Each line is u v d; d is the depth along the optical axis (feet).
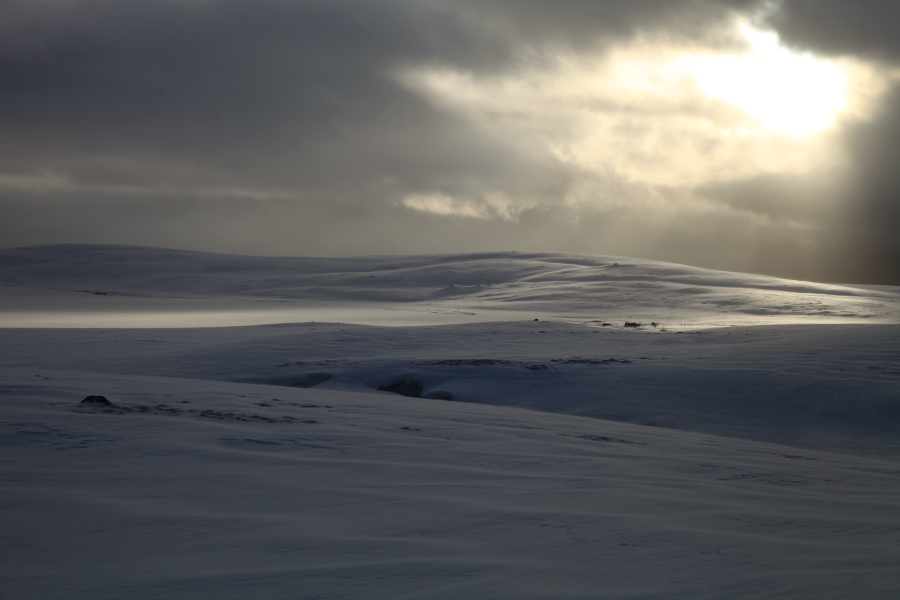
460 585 12.70
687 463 29.07
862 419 50.14
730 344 85.10
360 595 12.21
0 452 24.44
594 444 33.42
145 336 112.57
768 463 31.32
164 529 16.60
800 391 56.65
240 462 24.34
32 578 13.32
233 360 82.07
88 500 18.99
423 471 24.08
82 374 53.47
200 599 12.16
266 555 14.73
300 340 95.76
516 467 25.77
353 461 25.49
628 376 65.21
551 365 71.10
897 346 71.82
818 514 19.42
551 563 14.11
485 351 88.69
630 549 15.14
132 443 26.50
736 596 11.99
